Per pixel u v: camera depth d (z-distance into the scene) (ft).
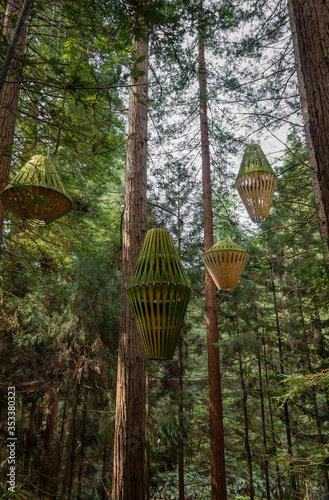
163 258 6.94
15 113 13.92
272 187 12.10
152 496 36.52
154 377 32.71
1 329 22.61
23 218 11.53
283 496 30.12
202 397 37.83
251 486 30.58
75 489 29.71
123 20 9.37
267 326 32.24
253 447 32.81
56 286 27.25
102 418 25.53
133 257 17.42
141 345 16.51
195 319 39.04
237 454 34.09
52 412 31.96
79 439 29.91
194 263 34.96
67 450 25.80
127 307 16.88
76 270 26.78
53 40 14.73
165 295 6.51
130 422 15.14
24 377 27.20
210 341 27.84
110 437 24.03
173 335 6.70
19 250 21.24
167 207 31.73
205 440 33.96
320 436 26.45
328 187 6.29
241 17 18.62
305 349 27.61
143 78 19.61
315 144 6.64
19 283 25.66
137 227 17.97
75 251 25.46
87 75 11.33
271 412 31.42
